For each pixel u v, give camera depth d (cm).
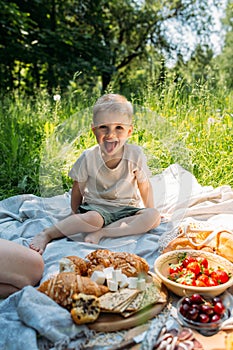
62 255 172
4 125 362
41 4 781
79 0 855
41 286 136
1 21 636
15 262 147
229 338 118
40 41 741
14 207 237
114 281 137
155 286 141
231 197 238
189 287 137
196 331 124
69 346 114
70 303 127
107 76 864
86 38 787
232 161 302
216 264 157
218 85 448
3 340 120
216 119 344
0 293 147
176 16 1024
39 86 752
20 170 311
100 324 123
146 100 387
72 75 759
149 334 118
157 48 1025
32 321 119
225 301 139
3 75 721
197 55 980
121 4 968
